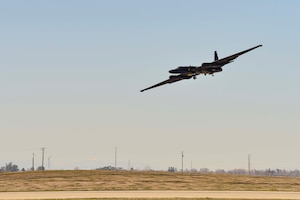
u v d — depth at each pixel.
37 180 190.62
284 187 167.00
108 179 196.25
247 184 180.50
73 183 179.75
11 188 160.62
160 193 137.25
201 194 133.50
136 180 193.38
